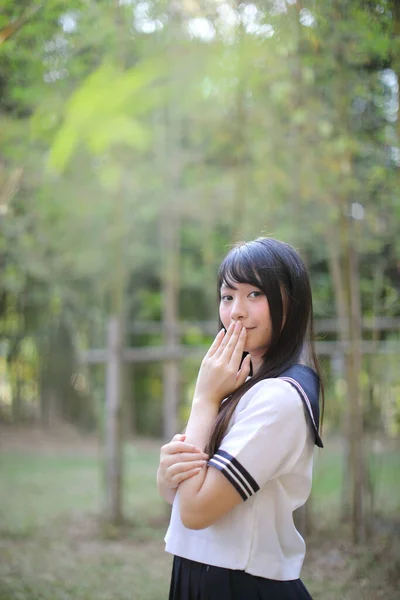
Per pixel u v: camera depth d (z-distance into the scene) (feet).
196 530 4.96
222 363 5.10
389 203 12.26
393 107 10.84
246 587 4.72
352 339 12.21
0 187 13.92
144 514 15.80
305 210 14.46
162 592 10.04
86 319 26.25
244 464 4.57
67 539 13.44
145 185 22.53
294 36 10.69
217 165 21.33
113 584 10.37
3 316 20.51
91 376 27.32
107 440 15.24
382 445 13.60
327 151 12.84
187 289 31.71
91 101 10.98
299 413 4.79
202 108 16.71
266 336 5.19
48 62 11.61
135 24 11.74
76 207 20.21
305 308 5.28
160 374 35.06
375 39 9.91
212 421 5.00
